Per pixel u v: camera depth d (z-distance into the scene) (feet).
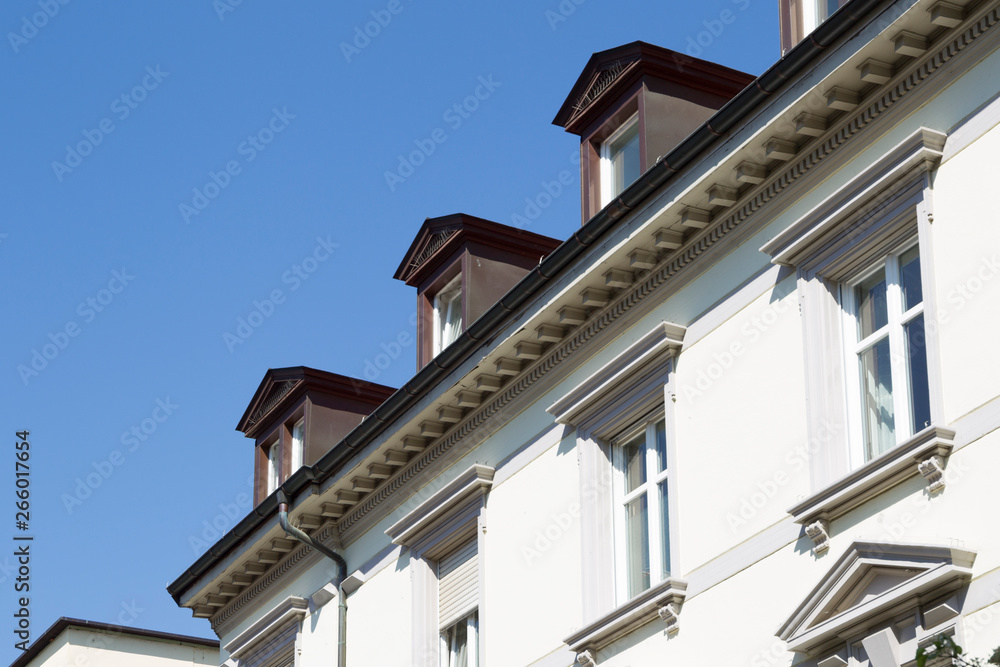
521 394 59.11
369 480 67.36
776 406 45.83
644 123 53.93
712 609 46.19
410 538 63.82
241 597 78.23
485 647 57.16
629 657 49.26
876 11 42.63
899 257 43.70
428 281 67.36
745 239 49.08
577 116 57.72
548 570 54.90
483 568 58.54
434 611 62.03
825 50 44.27
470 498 60.18
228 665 77.20
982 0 40.93
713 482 47.57
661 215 49.98
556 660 53.01
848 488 41.39
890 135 43.98
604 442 53.98
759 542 45.11
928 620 38.32
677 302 51.47
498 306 57.00
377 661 64.59
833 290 45.16
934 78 42.60
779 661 43.09
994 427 38.24
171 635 102.42
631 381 52.39
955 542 38.11
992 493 37.81
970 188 40.65
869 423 43.34
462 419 62.08
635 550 52.01
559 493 55.36
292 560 73.77
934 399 40.11
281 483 74.69
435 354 66.44
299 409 76.02
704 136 47.91
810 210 45.68
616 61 55.93
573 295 54.54
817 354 44.47
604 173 56.95
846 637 40.73
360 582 67.62
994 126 40.47
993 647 36.45
